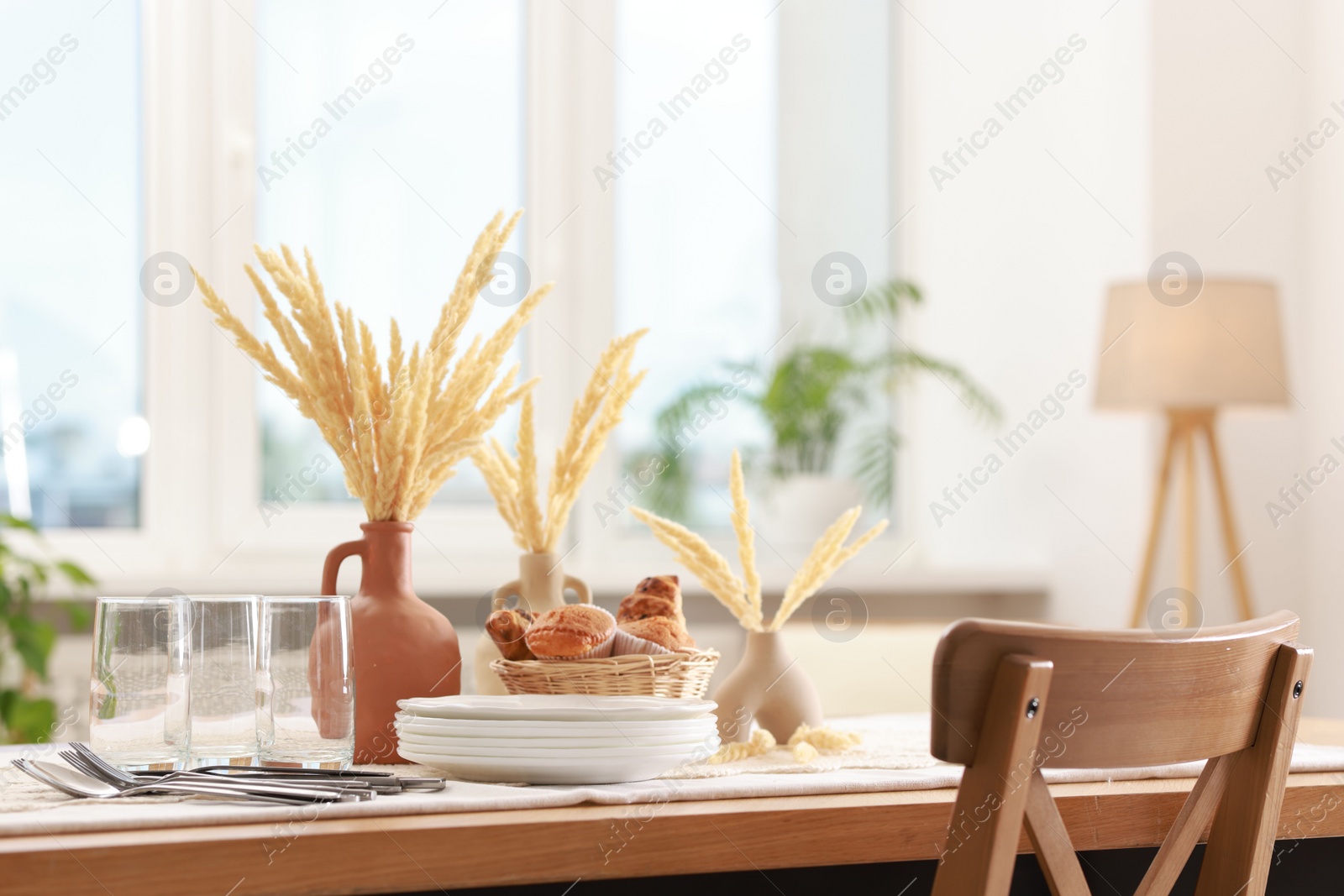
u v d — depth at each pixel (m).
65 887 0.64
